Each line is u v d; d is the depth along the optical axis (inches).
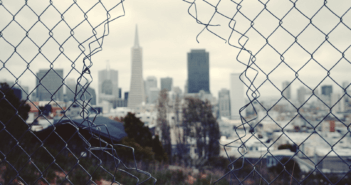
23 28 50.4
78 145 257.4
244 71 42.6
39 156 239.8
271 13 42.1
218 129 1007.6
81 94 45.1
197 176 322.0
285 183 221.0
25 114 246.2
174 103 1279.5
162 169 338.6
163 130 1234.6
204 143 1037.8
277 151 631.2
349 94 37.2
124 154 353.1
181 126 1178.6
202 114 1075.9
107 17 46.4
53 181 183.9
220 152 1000.9
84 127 44.7
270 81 41.7
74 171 211.8
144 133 666.2
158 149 698.8
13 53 50.4
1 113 201.6
